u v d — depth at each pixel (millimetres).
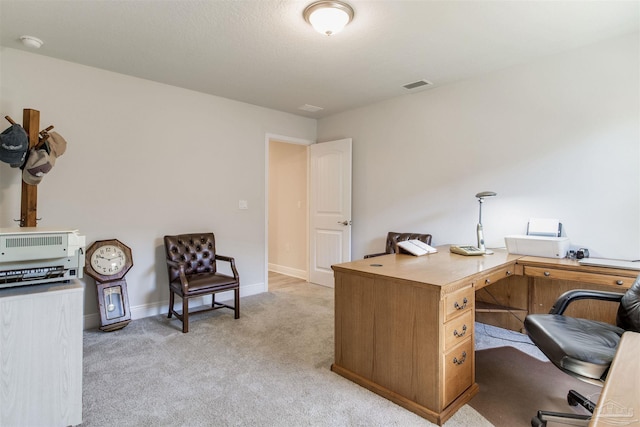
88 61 2939
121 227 3250
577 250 2672
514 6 2113
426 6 2105
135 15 2213
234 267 3375
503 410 1853
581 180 2721
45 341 1597
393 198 4004
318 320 3285
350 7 2105
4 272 1589
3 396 1520
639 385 846
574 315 2770
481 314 3287
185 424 1725
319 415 1800
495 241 3199
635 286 1824
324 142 4762
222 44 2613
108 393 2000
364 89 3641
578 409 1862
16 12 2180
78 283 1736
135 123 3309
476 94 3295
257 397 1969
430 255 2736
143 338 2836
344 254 4402
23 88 2750
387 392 1951
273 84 3496
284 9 2141
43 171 2486
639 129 2471
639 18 2266
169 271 3316
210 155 3848
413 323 1840
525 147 3002
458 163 3443
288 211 5398
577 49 2709
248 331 2996
